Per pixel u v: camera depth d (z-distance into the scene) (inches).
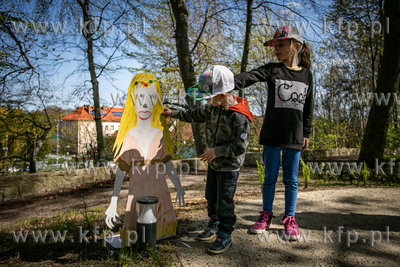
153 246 82.1
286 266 75.1
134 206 89.3
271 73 90.4
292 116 90.9
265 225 97.8
